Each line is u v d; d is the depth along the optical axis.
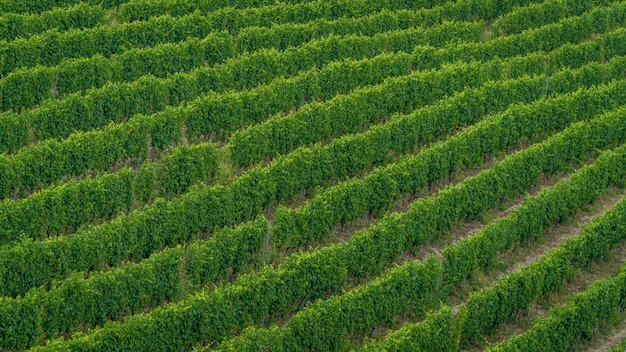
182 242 38.56
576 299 35.94
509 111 48.78
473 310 35.06
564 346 35.28
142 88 46.41
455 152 45.53
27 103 45.84
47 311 31.72
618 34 61.47
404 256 40.59
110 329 30.64
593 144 49.22
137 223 36.78
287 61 52.47
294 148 46.16
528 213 41.25
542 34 60.41
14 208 36.22
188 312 32.25
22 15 52.19
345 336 33.97
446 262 37.59
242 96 47.16
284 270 34.97
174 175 41.31
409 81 50.78
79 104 44.25
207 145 42.28
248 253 37.31
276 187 41.56
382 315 35.09
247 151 44.03
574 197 43.78
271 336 31.81
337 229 41.78
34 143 43.03
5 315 30.45
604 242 40.97
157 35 53.53
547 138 48.69
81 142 41.12
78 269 34.97
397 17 60.25
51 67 46.88
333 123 47.44
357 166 44.66
